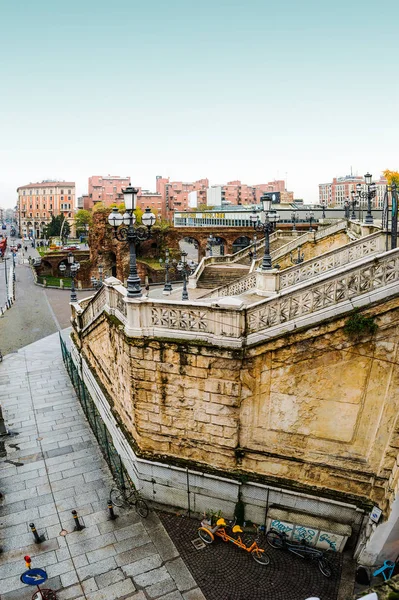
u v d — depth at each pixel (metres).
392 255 9.56
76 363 23.64
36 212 163.50
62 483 14.52
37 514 13.04
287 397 11.26
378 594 6.63
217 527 11.81
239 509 12.22
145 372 12.54
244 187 163.12
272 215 20.17
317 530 11.18
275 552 11.48
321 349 10.55
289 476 11.78
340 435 11.05
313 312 10.45
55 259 70.06
